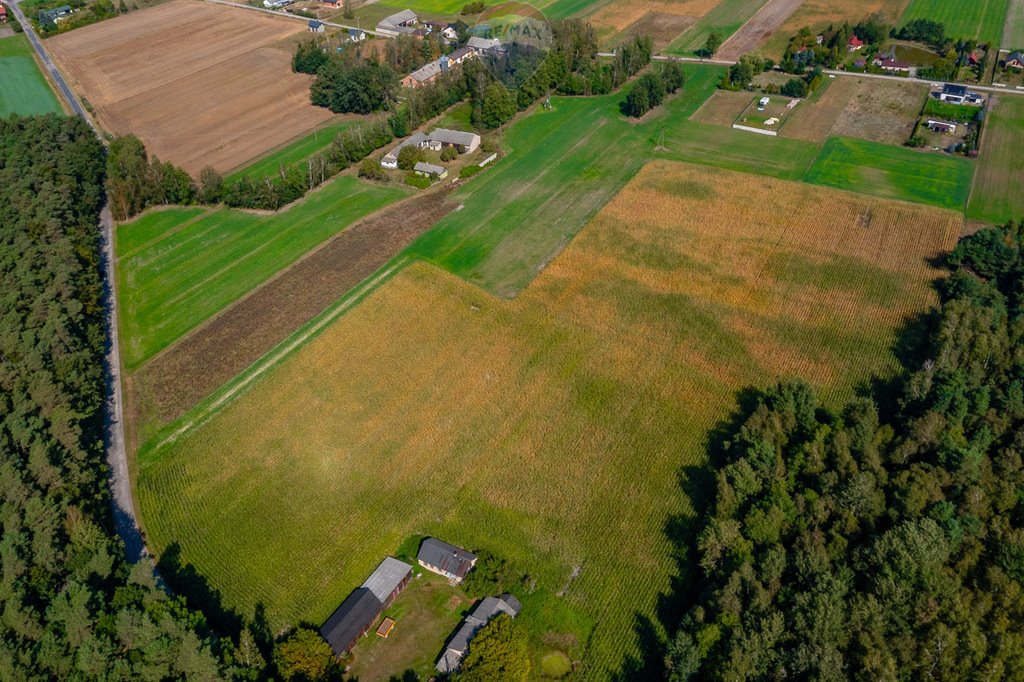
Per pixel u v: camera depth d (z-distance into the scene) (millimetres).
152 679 61594
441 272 120562
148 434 92500
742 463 78312
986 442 81062
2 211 122438
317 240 130125
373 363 102875
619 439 90312
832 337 104812
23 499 73750
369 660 68312
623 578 74500
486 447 89625
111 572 70625
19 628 63938
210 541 79125
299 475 86562
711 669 62250
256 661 64062
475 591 72875
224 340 107625
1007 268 111375
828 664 60000
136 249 129750
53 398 87062
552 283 117500
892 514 73125
